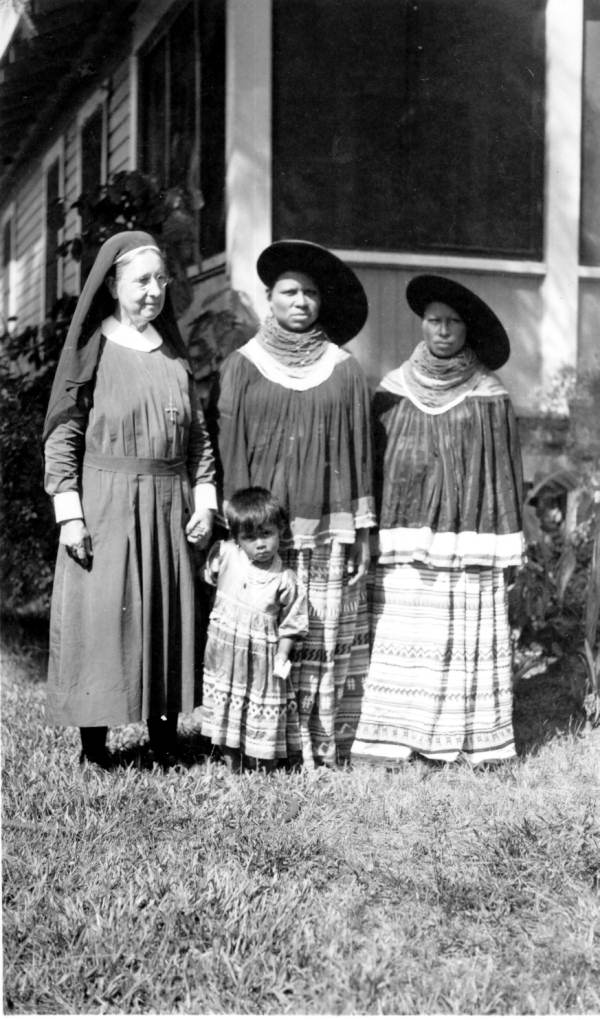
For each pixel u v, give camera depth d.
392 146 6.36
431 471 4.13
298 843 3.41
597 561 4.84
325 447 4.04
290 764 4.16
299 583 4.00
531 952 2.82
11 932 2.84
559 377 6.72
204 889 3.07
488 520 4.15
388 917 3.00
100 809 3.64
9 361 6.73
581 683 4.92
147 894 3.02
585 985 2.68
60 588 3.95
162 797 3.74
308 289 4.09
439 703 4.14
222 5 6.06
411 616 4.17
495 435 4.20
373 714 4.22
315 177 6.23
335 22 6.15
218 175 6.17
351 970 2.70
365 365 6.47
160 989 2.65
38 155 8.98
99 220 5.98
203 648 4.23
